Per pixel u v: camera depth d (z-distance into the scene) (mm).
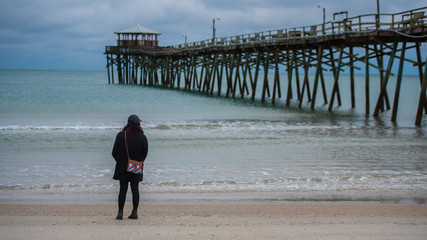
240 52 40469
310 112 29141
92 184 10211
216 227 6590
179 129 20078
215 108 31703
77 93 47406
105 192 9547
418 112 21703
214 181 10578
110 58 71062
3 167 11828
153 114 27531
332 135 18547
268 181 10617
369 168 12125
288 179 10828
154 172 11453
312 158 13461
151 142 16266
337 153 14305
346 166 12359
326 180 10758
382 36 22969
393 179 10898
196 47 48156
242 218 7320
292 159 13297
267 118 25391
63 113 27016
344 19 24828
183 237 5969
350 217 7516
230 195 9352
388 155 14008
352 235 6242
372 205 8523
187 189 9820
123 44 70000
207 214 7621
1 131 18547
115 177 6746
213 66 46312
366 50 26125
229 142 16422
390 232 6441
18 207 8039
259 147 15398
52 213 7602
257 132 19266
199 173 11391
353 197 9258
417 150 14922
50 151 14250
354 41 25359
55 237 5887
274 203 8672
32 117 24641
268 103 36906
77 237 5891
